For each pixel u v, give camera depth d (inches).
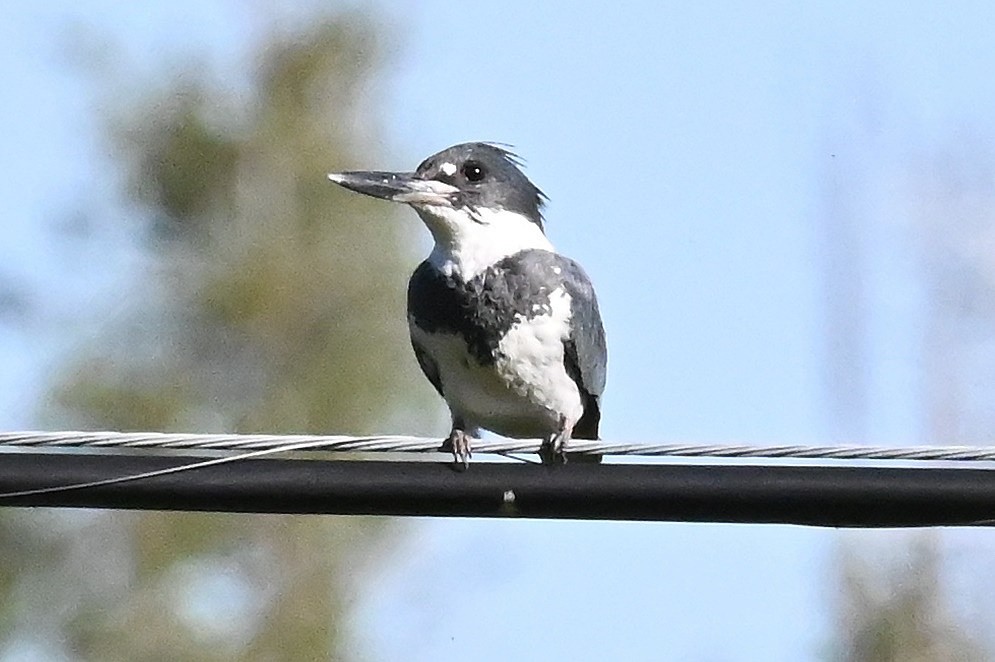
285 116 715.4
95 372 679.7
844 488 299.7
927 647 579.2
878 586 587.5
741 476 301.7
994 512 298.4
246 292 685.9
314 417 681.0
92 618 646.5
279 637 639.1
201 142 706.8
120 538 649.0
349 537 647.8
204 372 689.0
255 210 708.7
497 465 304.8
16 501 297.0
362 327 692.7
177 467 298.8
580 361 381.4
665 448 300.8
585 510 304.7
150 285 694.5
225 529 649.6
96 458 296.4
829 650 587.8
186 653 640.4
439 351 382.3
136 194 706.2
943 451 291.3
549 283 376.5
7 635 646.5
